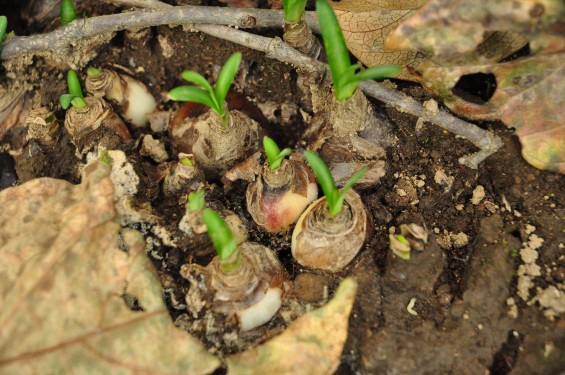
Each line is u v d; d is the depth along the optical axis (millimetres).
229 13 463
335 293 417
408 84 462
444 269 427
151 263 416
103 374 395
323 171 403
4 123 484
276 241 448
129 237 419
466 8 411
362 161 446
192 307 423
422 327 415
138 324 402
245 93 486
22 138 480
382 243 436
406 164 455
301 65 455
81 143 459
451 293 421
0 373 391
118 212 434
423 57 449
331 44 404
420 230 423
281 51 455
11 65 487
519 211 436
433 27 416
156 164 468
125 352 398
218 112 425
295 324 407
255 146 460
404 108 448
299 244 423
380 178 450
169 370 398
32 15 514
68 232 413
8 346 394
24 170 473
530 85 428
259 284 418
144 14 465
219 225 396
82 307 401
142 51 488
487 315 415
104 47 487
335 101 438
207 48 484
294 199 435
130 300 411
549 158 433
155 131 485
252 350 407
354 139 442
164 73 491
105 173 429
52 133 469
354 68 405
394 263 425
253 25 464
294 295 426
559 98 425
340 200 405
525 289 417
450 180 448
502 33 428
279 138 484
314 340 404
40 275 405
